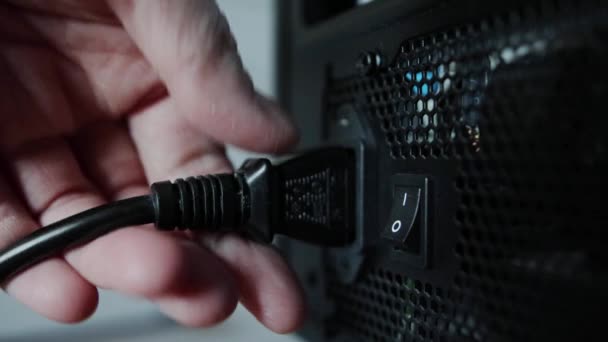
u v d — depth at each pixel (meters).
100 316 0.32
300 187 0.20
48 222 0.22
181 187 0.19
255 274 0.19
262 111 0.21
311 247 0.24
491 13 0.17
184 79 0.21
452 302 0.18
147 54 0.23
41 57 0.24
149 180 0.25
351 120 0.21
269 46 0.35
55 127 0.23
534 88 0.16
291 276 0.20
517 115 0.16
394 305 0.20
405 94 0.19
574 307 0.15
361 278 0.21
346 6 0.25
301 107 0.25
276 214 0.20
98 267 0.18
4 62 0.23
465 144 0.17
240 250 0.20
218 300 0.18
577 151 0.15
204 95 0.21
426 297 0.19
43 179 0.22
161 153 0.24
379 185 0.20
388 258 0.20
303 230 0.20
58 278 0.19
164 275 0.17
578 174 0.15
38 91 0.23
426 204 0.18
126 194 0.24
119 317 0.32
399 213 0.19
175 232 0.20
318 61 0.23
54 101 0.23
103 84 0.24
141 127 0.25
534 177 0.16
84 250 0.18
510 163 0.16
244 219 0.19
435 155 0.18
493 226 0.17
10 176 0.22
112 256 0.17
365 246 0.20
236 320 0.32
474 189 0.17
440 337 0.18
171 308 0.18
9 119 0.22
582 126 0.15
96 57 0.24
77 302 0.19
